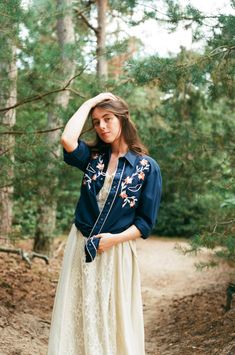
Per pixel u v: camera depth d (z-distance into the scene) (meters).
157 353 4.75
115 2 5.46
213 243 4.86
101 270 2.74
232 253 4.82
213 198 7.17
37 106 7.46
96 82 6.02
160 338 5.29
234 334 4.62
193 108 8.24
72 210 13.23
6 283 6.37
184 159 7.55
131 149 2.85
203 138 7.32
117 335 2.75
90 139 5.90
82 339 2.75
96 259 2.76
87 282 2.72
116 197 2.74
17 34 5.12
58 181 6.73
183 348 4.72
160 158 7.52
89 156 2.89
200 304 6.33
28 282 6.89
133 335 2.78
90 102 2.86
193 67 4.70
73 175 6.77
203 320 5.54
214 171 7.43
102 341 2.70
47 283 7.16
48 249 9.45
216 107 8.35
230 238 4.68
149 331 5.64
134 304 2.81
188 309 6.23
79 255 2.78
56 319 2.74
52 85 6.36
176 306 6.58
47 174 6.45
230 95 5.25
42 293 6.55
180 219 14.27
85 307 2.70
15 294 6.03
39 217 9.44
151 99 9.78
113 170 2.80
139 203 2.82
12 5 4.77
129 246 2.81
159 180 2.85
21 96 6.48
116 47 5.85
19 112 8.78
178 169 7.65
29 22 5.21
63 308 2.74
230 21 4.46
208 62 4.68
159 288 8.41
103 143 2.92
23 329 4.62
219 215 5.58
